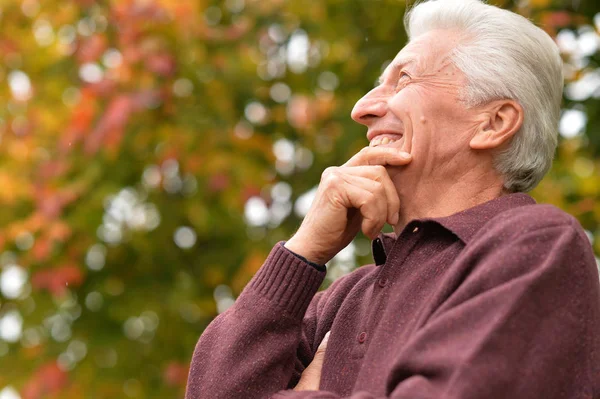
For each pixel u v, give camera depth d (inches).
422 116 115.6
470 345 90.7
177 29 281.3
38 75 308.5
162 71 273.4
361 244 273.4
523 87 115.0
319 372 113.7
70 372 285.1
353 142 275.3
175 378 275.1
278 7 290.2
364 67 280.8
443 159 115.3
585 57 245.3
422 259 108.4
